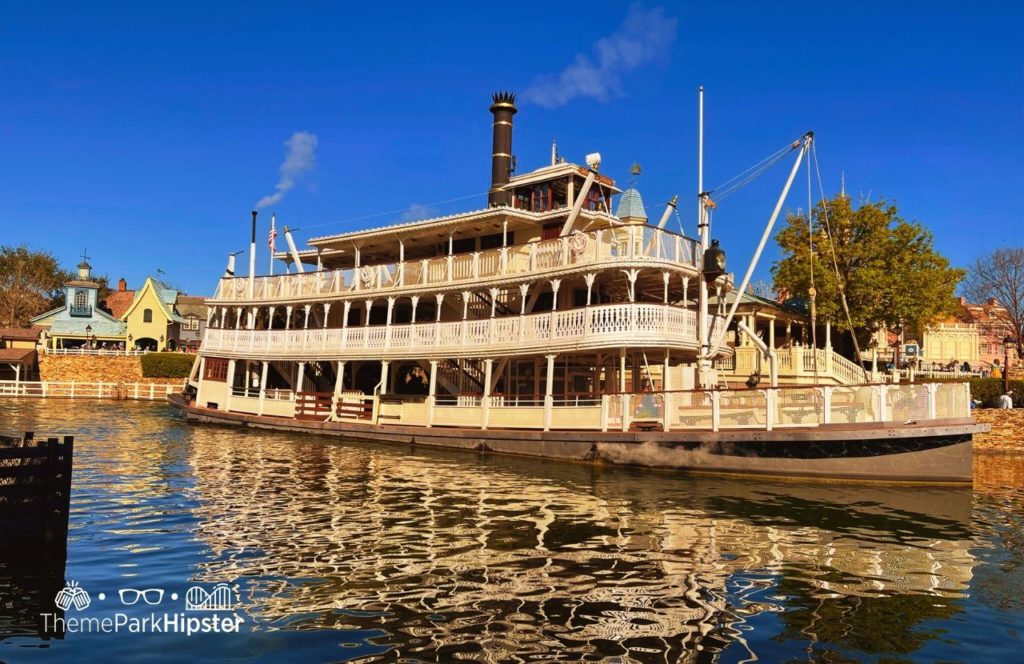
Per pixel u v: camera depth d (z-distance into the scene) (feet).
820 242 128.06
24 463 37.42
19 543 37.29
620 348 77.00
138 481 60.03
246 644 26.07
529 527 44.47
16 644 25.96
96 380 204.13
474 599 30.83
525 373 96.63
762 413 64.90
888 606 30.81
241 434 101.76
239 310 124.36
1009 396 112.06
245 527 43.78
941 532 44.70
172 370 203.41
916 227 124.98
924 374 141.38
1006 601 31.63
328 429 100.99
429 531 43.16
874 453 60.90
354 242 111.96
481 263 92.63
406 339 96.63
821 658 25.43
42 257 282.15
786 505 52.54
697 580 33.96
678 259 81.82
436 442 87.76
